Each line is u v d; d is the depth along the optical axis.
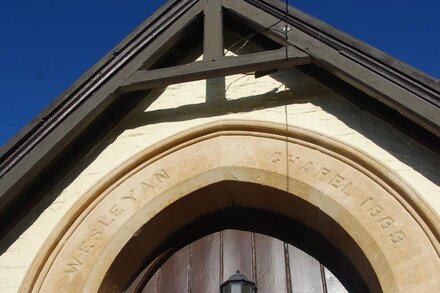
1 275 4.46
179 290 4.64
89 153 5.03
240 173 4.62
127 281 4.63
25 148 4.63
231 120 4.88
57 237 4.53
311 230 4.70
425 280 3.87
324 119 4.79
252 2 5.08
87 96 4.80
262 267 4.64
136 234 4.53
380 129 4.64
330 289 4.45
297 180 4.49
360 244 4.16
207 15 5.11
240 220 4.92
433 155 4.41
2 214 4.66
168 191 4.64
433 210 4.09
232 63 4.74
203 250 4.81
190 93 5.24
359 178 4.39
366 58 4.46
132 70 4.90
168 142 4.84
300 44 4.70
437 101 4.13
